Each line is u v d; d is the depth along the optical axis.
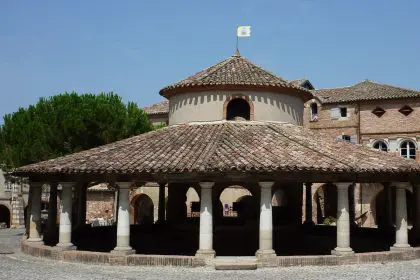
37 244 24.09
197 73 28.98
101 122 37.59
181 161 20.28
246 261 19.67
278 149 21.62
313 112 55.09
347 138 52.56
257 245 25.62
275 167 19.23
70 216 22.64
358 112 52.19
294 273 18.16
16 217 55.81
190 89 26.31
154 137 24.70
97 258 20.41
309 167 19.44
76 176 22.17
